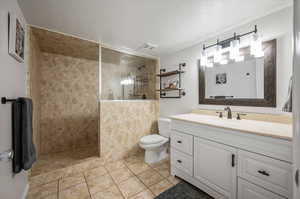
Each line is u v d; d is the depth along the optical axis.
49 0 1.26
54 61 2.66
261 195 1.05
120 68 2.98
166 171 1.94
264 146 1.04
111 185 1.63
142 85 3.02
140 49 2.54
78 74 2.91
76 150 2.74
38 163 2.13
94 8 1.39
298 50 0.48
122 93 2.98
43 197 1.43
